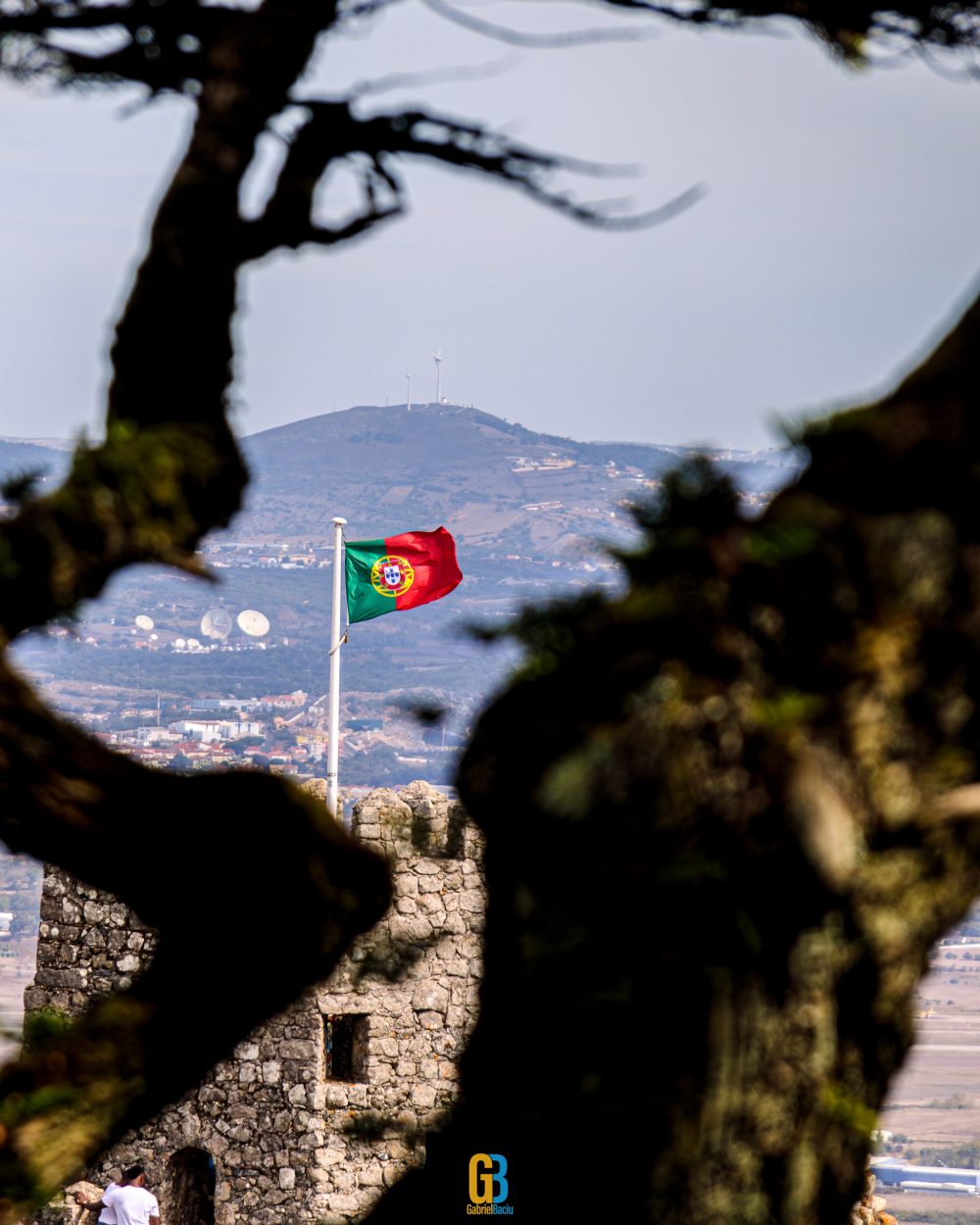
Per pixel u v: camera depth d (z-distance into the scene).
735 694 9.61
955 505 9.74
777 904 9.63
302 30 11.88
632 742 9.56
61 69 12.27
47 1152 11.90
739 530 9.82
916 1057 10.22
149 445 11.51
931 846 9.80
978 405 9.80
